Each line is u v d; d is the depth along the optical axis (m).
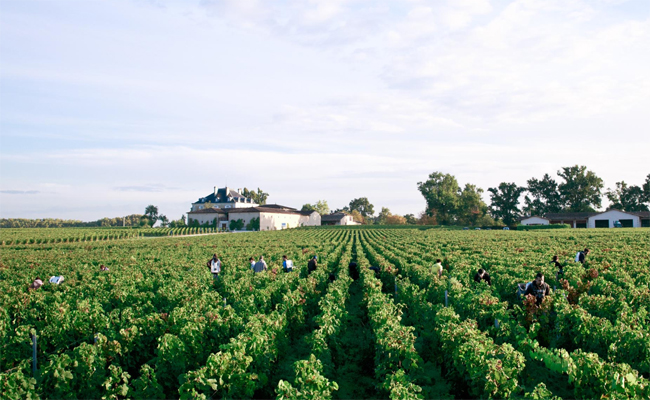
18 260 33.50
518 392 7.92
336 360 11.12
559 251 31.47
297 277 21.44
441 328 10.64
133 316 12.48
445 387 9.79
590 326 10.32
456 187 141.62
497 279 18.30
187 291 16.50
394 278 20.98
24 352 10.81
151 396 8.41
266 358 9.77
